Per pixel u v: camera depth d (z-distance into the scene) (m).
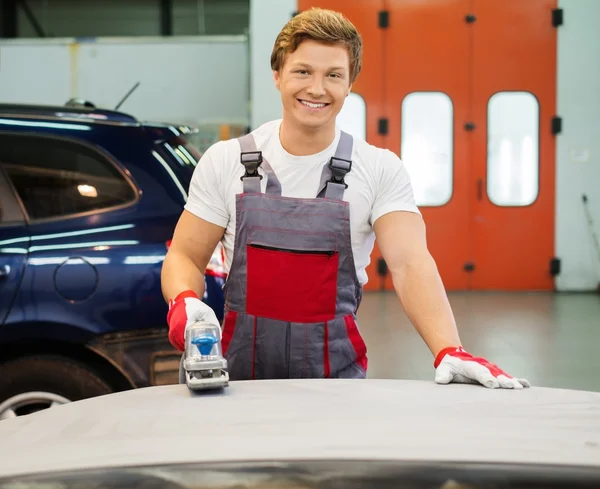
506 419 1.16
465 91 9.27
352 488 0.93
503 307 8.17
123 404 1.32
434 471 0.93
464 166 9.34
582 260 9.30
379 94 9.33
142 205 3.25
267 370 1.94
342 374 1.96
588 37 9.16
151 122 3.41
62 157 3.24
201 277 1.96
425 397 1.33
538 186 9.29
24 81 9.12
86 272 3.14
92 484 0.95
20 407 3.20
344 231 1.91
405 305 1.83
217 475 0.95
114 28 14.19
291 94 1.84
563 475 0.92
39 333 3.11
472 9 9.22
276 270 1.91
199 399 1.34
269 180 1.93
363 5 9.24
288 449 1.00
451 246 9.37
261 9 9.01
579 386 5.16
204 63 9.18
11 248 3.11
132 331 3.18
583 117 9.22
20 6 14.08
